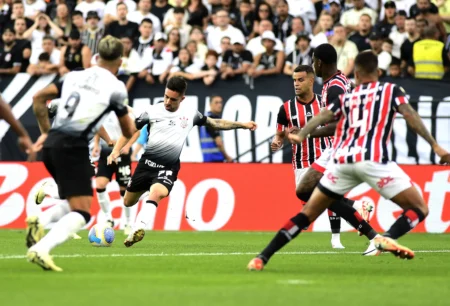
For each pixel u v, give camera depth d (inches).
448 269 901.8
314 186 1078.4
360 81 851.4
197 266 888.3
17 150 1905.8
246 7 2092.8
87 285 693.3
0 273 782.5
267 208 1782.7
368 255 1085.8
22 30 2103.8
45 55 1977.1
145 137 1710.1
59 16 2215.8
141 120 1204.5
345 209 1067.9
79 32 1980.8
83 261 928.3
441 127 1809.8
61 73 1966.0
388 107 829.2
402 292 674.8
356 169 828.0
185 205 1791.3
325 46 1112.8
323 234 1705.2
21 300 595.5
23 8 2146.9
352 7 2079.2
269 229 1775.3
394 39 1937.7
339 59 1914.4
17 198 1791.3
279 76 1879.9
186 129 1208.8
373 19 2032.5
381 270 878.4
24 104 1958.7
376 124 831.7
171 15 2135.8
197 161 1872.5
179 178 1800.0
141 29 2037.4
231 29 2039.9
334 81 1090.1
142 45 2033.7
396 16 1958.7
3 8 2208.4
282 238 826.8
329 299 621.6
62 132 805.2
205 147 1862.7
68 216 801.6
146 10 2122.3
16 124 748.0
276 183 1787.6
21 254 1028.5
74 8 2241.6
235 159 1884.8
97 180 1496.1
